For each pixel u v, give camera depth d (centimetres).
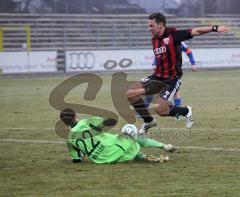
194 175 2153
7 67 9444
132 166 2339
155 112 3066
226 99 5547
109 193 1872
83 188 1956
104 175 2167
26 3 11912
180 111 2895
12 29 10669
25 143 3073
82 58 9888
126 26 12000
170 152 2552
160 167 2316
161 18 2802
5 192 1914
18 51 9725
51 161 2509
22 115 4475
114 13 12562
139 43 11950
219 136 3216
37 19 11512
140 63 10156
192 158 2523
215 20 12562
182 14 12825
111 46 11775
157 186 1969
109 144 2403
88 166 2355
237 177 2106
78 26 11631
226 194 1839
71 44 11475
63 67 9869
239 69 10625
